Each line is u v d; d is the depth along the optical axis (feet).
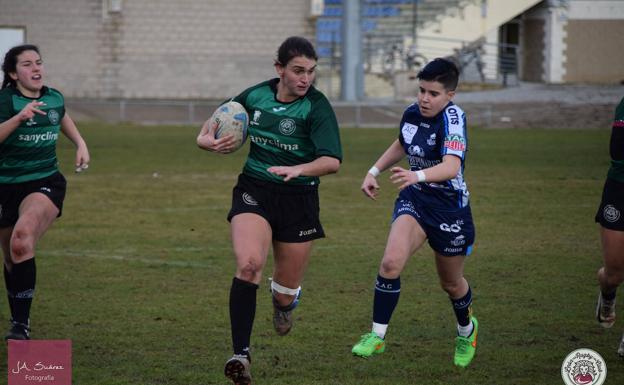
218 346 69.00
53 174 71.26
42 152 70.18
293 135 61.93
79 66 341.00
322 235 64.13
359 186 155.74
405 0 367.86
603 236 66.39
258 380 61.52
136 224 120.98
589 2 364.99
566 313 78.84
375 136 237.25
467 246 63.93
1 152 68.80
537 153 200.95
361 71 312.71
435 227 62.95
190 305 80.69
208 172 171.83
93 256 101.40
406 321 76.33
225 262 98.84
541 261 99.86
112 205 135.33
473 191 149.28
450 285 65.21
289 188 62.39
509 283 89.66
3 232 71.10
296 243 63.05
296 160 62.59
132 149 206.59
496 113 277.23
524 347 69.31
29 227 67.26
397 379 62.08
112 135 237.45
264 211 62.23
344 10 308.40
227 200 140.56
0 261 98.63
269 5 341.41
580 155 197.47
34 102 66.74
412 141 63.77
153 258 100.78
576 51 368.07
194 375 62.18
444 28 354.33
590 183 158.40
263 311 80.12
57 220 123.34
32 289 67.46
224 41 342.23
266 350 68.33
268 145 62.44
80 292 85.15
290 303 65.41
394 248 61.62
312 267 96.73
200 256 101.91
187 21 340.18
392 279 61.21
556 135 241.35
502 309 79.92
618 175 65.26
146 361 65.21
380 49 345.31
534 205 136.56
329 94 325.01
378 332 61.72
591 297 84.33
